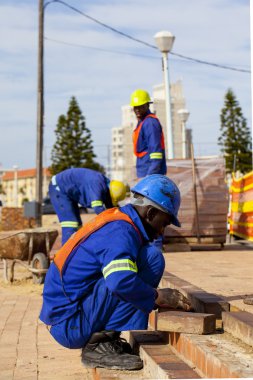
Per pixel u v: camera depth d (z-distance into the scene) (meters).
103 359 5.25
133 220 5.12
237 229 16.66
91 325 5.20
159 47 17.66
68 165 83.06
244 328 4.78
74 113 83.94
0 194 169.88
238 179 16.94
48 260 12.20
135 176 12.49
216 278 7.62
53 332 5.35
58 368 6.12
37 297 10.70
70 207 10.64
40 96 29.92
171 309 5.41
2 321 8.58
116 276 4.84
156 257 5.16
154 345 5.47
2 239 12.17
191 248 12.91
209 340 4.88
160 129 11.23
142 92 11.27
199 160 13.11
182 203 12.92
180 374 4.52
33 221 35.09
